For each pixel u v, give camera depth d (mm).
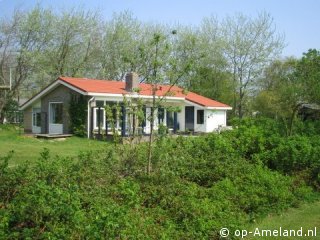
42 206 5617
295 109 15805
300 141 12281
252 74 48438
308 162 11625
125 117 12477
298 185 10594
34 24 41875
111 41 46875
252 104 48219
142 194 7828
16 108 44719
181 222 7039
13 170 7367
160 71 9320
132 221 6180
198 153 10820
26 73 42719
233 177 9789
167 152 9805
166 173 8656
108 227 5320
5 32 41938
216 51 47688
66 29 44031
